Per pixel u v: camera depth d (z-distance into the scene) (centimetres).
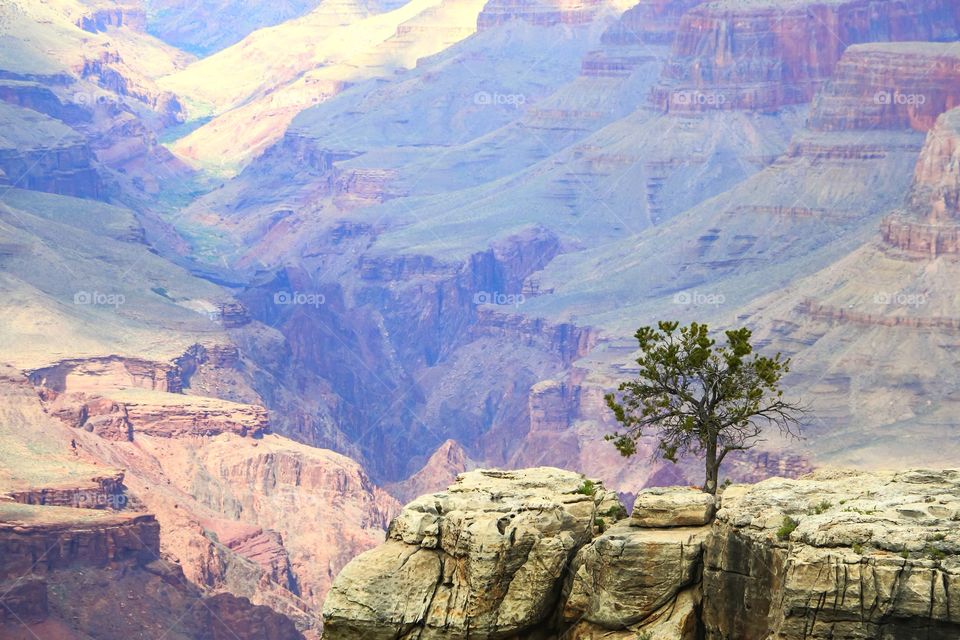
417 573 6831
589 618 6681
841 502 6444
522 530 6806
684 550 6588
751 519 6444
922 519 6150
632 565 6612
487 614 6725
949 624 5872
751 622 6369
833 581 5991
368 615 6750
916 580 5912
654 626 6569
